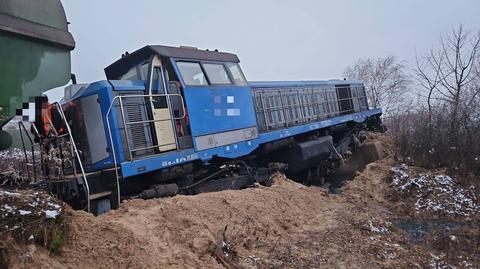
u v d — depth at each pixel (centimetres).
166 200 621
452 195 1007
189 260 482
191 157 785
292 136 1173
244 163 982
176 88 793
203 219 585
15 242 383
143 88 755
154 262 454
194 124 803
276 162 1155
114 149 679
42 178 659
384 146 1534
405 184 1105
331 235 700
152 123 747
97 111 700
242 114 943
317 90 1395
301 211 816
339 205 955
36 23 391
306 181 1284
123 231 476
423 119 1667
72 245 436
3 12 362
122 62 820
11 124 642
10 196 410
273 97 1155
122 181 674
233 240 584
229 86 920
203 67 866
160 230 523
